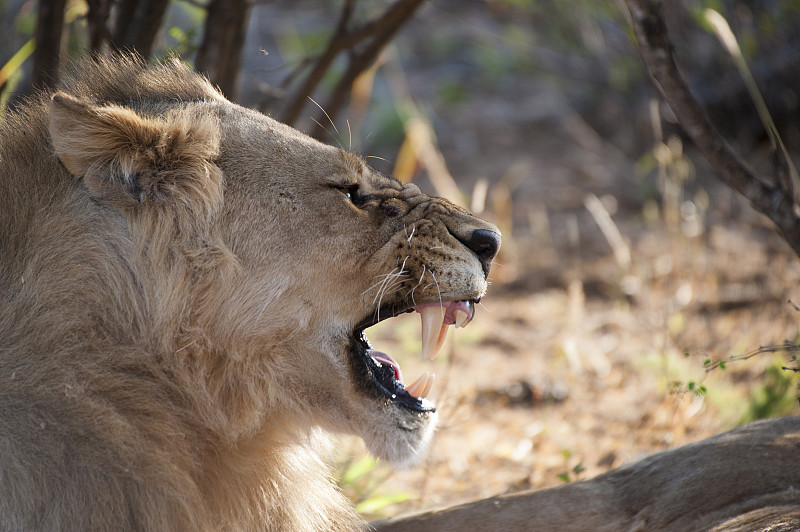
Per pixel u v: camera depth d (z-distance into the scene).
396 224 6.41
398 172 15.62
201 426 5.99
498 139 19.95
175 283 5.85
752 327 11.54
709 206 15.54
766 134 17.47
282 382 6.22
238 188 6.12
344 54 18.97
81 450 5.34
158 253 5.83
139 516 5.44
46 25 8.86
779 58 17.36
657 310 12.48
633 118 19.50
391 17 9.90
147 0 8.81
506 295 14.25
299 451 6.64
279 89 10.13
